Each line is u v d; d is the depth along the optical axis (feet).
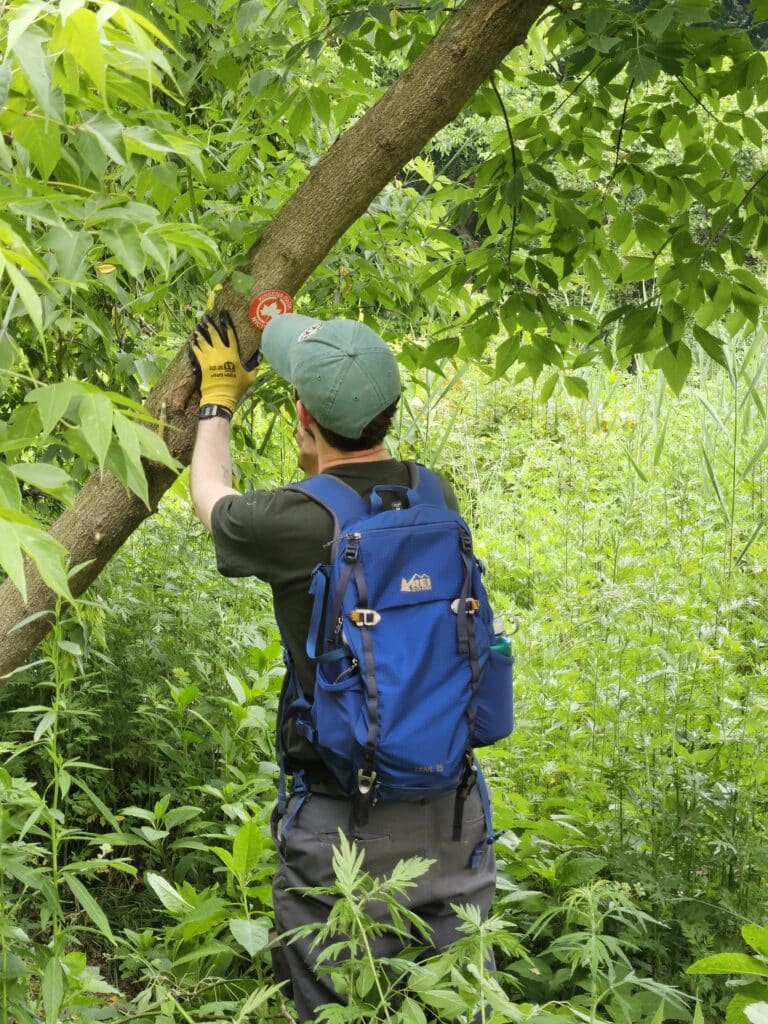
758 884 9.76
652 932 9.36
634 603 12.63
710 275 9.98
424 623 6.26
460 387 28.25
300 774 6.59
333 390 6.66
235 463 11.50
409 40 9.75
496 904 9.17
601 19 8.02
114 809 11.27
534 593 16.71
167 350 11.71
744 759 10.36
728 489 20.27
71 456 10.05
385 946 6.39
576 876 9.29
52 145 4.82
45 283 4.13
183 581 13.25
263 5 9.29
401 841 6.44
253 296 7.42
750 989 6.69
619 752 10.87
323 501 6.53
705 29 8.85
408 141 7.39
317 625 6.21
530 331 10.64
